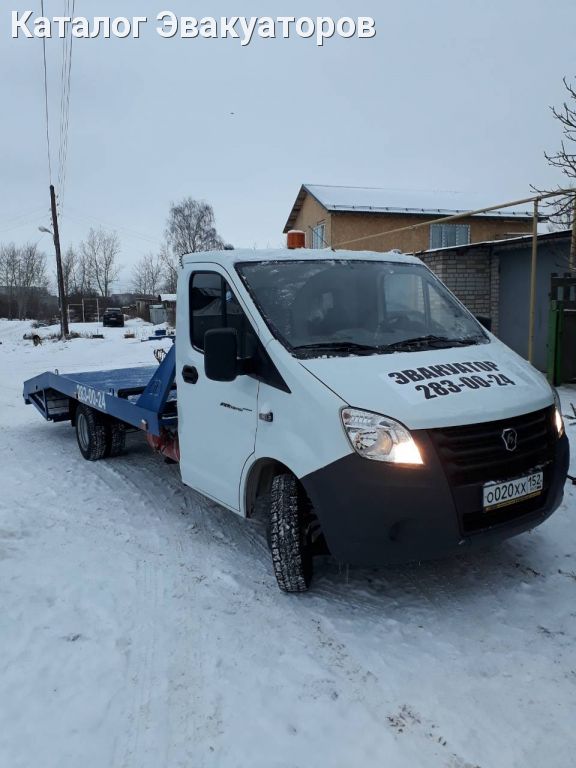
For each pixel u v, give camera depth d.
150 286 79.00
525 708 2.75
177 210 61.50
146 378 7.80
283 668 3.10
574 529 4.49
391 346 3.92
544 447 3.58
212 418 4.29
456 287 12.33
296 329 3.86
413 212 20.59
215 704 2.86
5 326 49.16
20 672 3.12
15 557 4.47
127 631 3.48
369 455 3.21
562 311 8.91
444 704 2.80
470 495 3.25
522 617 3.45
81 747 2.61
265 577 4.06
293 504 3.69
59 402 8.20
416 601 3.67
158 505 5.52
